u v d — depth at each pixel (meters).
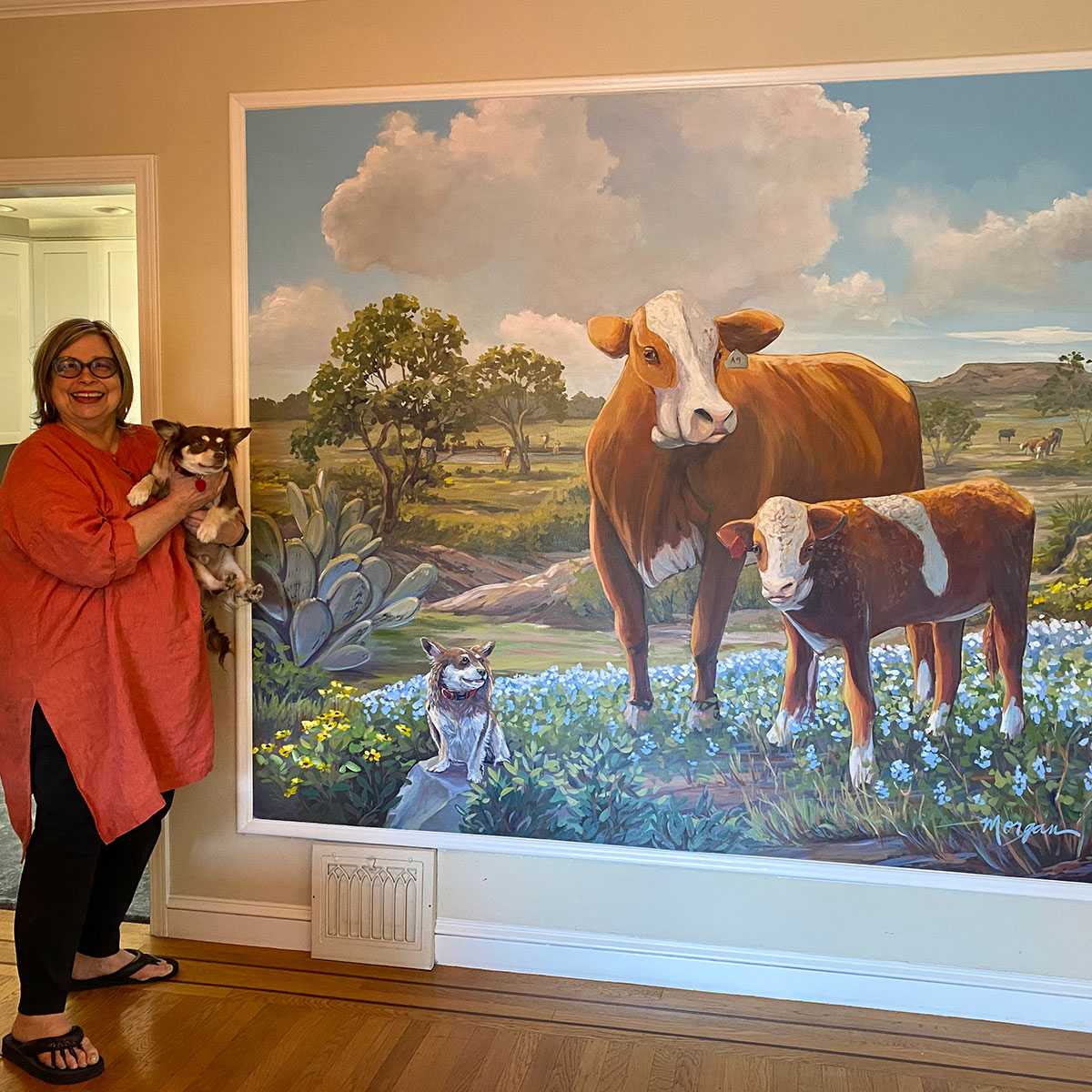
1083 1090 2.10
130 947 2.70
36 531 2.07
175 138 2.59
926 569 2.34
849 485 2.36
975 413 2.29
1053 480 2.27
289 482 2.60
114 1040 2.25
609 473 2.45
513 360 2.47
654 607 2.46
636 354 2.42
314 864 2.63
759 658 2.42
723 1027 2.33
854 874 2.40
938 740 2.36
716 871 2.48
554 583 2.50
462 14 2.45
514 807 2.56
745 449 2.39
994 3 2.23
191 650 2.30
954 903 2.38
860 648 2.38
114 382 2.26
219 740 2.69
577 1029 2.32
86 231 5.38
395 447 2.55
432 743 2.58
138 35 2.59
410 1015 2.37
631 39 2.38
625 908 2.54
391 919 2.60
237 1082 2.10
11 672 2.15
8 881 3.10
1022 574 2.29
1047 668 2.30
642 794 2.50
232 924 2.73
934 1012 2.41
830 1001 2.46
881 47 2.29
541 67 2.42
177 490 2.21
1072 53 2.19
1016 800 2.33
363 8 2.49
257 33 2.54
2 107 2.67
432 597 2.56
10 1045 2.18
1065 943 2.34
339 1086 2.09
